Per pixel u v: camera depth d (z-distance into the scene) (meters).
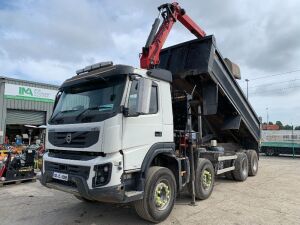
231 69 9.45
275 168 14.55
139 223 5.82
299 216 6.23
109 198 4.91
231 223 5.76
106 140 5.00
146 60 7.44
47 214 6.44
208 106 8.38
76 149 5.36
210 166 7.88
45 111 24.58
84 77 5.97
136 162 5.37
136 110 5.17
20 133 23.02
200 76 8.28
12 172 9.81
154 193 5.63
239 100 9.84
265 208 6.82
